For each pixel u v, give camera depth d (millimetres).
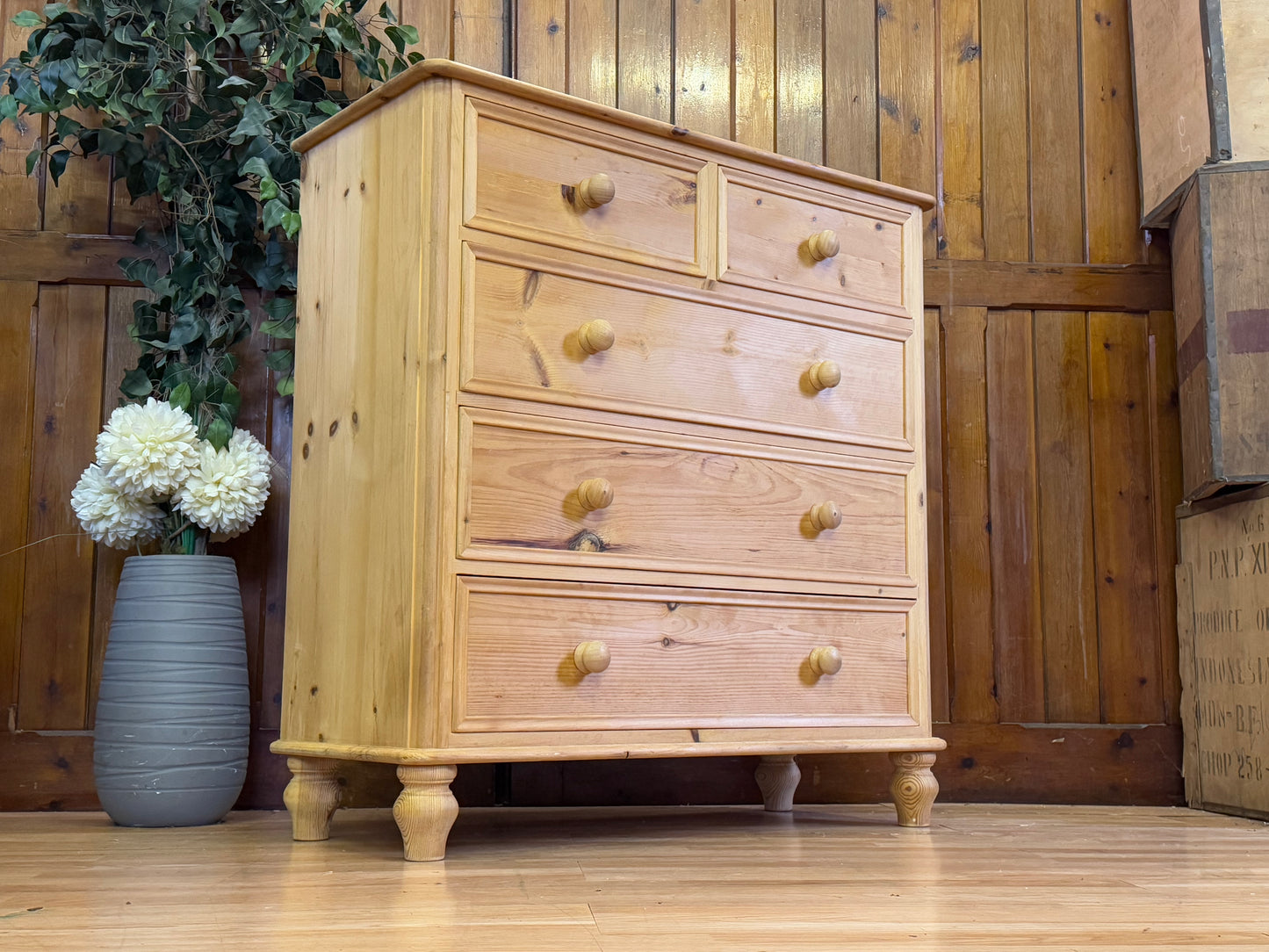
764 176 1923
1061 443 2590
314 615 1720
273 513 2312
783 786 2223
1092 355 2619
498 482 1585
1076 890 1318
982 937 1048
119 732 1932
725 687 1768
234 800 2025
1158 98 2570
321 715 1682
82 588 2248
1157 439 2600
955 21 2678
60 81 2104
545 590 1602
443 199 1583
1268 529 2215
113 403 2299
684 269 1804
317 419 1769
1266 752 2180
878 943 1018
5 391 2271
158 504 2104
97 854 1595
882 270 2057
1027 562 2549
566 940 1023
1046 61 2678
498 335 1609
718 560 1784
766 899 1238
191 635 1969
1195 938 1053
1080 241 2652
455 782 2293
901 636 1988
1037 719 2508
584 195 1686
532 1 2523
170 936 1033
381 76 2330
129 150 2213
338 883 1342
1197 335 2406
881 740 1909
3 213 2316
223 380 2156
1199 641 2436
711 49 2596
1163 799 2486
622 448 1706
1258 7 2389
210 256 2215
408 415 1562
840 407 1965
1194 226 2406
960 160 2650
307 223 1865
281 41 2209
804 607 1872
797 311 1926
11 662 2215
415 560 1524
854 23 2652
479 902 1215
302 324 1845
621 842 1728
